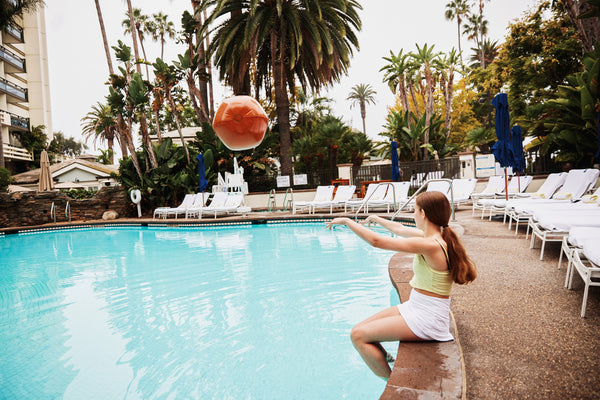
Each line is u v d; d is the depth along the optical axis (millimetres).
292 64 16938
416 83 30516
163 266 6879
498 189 11336
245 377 2709
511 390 1761
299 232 10258
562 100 12016
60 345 3488
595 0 11461
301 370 2770
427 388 1709
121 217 17891
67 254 8977
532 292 3283
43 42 38250
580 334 2367
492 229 7137
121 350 3314
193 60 18312
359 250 7340
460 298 3221
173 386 2641
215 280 5609
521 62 19047
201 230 12234
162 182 17812
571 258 3238
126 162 18422
